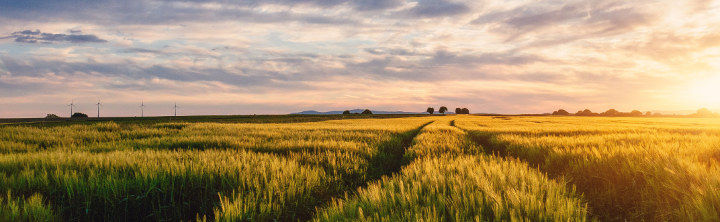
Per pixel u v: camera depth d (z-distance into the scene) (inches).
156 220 160.2
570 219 114.3
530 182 161.8
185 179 185.6
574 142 359.9
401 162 353.7
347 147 380.5
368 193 152.8
